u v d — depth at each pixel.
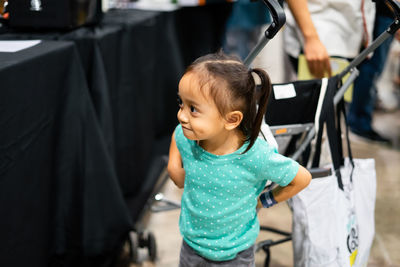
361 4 1.94
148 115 2.70
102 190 1.88
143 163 2.62
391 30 1.47
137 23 2.42
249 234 1.30
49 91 1.63
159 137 3.21
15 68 1.40
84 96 1.81
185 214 1.33
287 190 1.29
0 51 1.59
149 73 2.67
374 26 2.04
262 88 1.15
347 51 2.01
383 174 3.02
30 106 1.51
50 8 1.91
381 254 2.27
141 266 2.14
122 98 2.29
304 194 1.56
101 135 1.87
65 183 1.79
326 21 1.99
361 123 3.52
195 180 1.25
